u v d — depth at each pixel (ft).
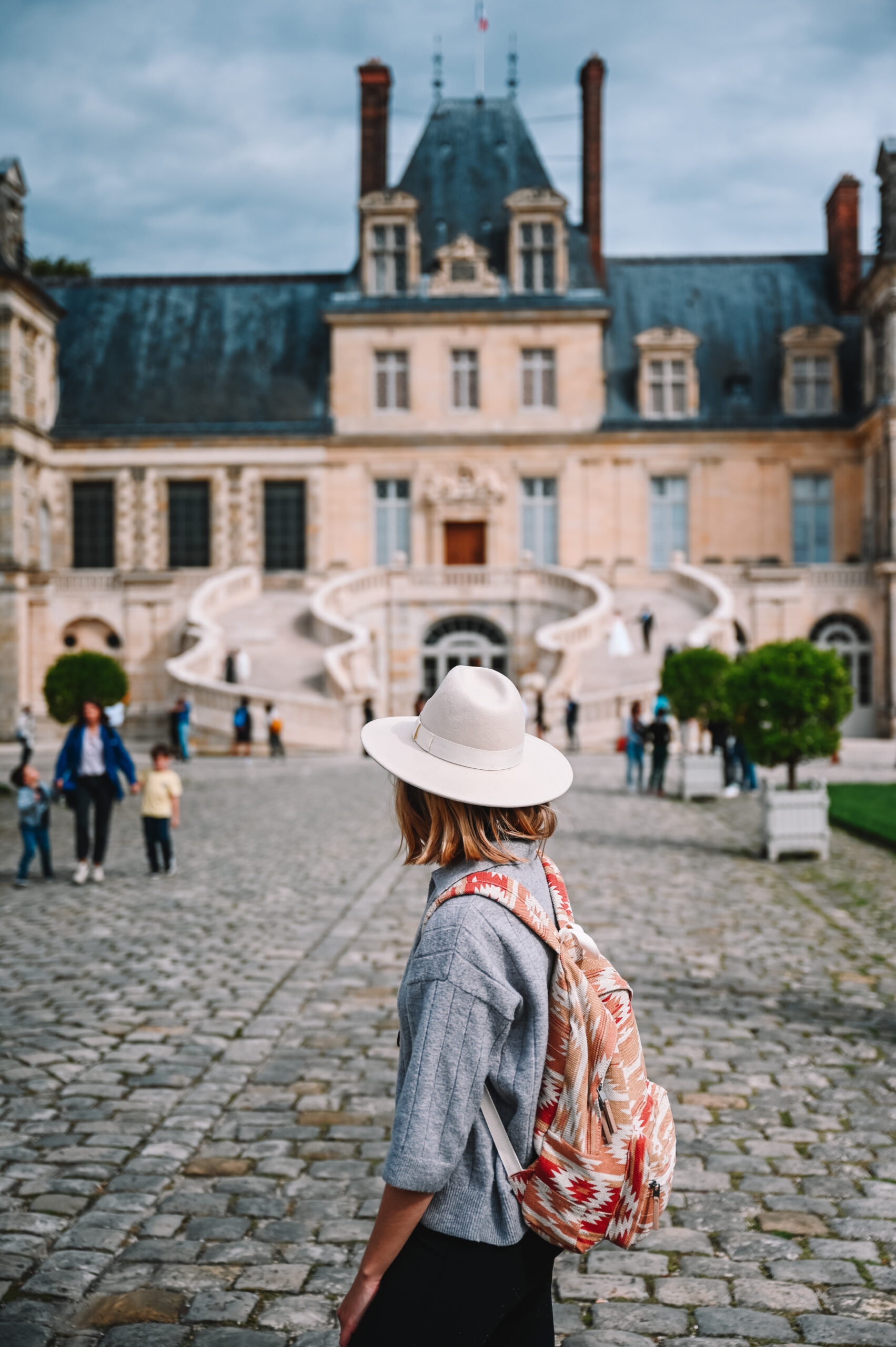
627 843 48.34
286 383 159.53
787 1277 13.16
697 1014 23.41
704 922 32.27
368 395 154.20
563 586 135.64
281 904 35.50
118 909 35.14
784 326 161.89
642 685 108.17
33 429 145.38
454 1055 6.69
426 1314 6.89
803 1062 20.52
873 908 34.50
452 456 153.48
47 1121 17.69
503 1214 6.98
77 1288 12.67
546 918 7.22
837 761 90.99
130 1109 18.19
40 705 144.36
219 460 153.69
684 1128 17.57
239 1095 18.84
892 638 137.18
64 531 153.69
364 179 163.32
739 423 151.84
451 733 7.71
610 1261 13.61
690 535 152.76
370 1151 16.66
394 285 156.25
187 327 165.17
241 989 25.38
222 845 49.24
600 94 165.17
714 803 65.46
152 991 25.30
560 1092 6.97
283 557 154.71
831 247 166.81
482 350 153.79
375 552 155.43
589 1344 11.79
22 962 28.12
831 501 152.56
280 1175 15.84
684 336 154.40
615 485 152.97
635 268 169.07
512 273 155.33
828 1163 16.30
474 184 164.86
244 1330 11.94
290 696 107.76
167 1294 12.65
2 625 140.46
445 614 138.82
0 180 141.18
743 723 45.65
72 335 164.14
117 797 41.01
